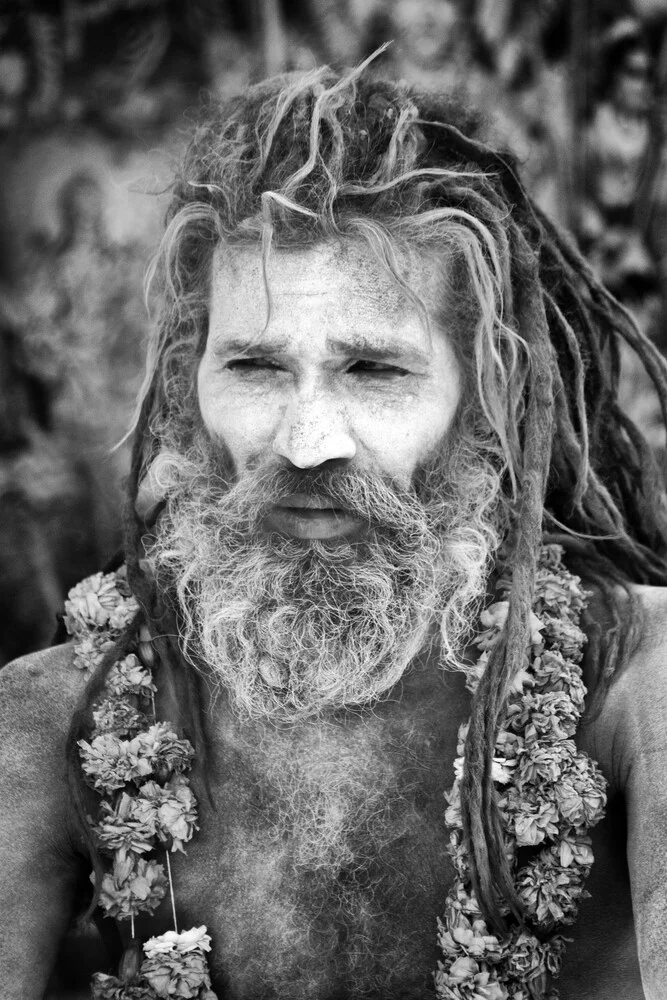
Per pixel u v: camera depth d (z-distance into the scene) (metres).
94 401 2.95
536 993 1.11
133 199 2.96
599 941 1.16
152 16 2.83
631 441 1.43
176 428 1.32
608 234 2.32
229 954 1.17
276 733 1.21
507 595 1.24
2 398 2.93
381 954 1.16
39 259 3.02
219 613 1.21
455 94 1.39
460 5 2.38
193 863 1.19
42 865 1.19
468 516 1.25
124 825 1.17
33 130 2.98
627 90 2.29
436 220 1.18
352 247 1.14
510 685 1.15
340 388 1.16
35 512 2.87
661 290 2.32
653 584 1.34
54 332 2.96
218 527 1.23
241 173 1.19
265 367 1.18
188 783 1.20
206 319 1.27
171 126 2.94
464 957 1.12
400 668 1.19
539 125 2.33
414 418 1.17
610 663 1.17
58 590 2.87
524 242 1.25
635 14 2.28
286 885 1.18
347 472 1.16
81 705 1.20
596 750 1.16
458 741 1.18
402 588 1.20
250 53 2.75
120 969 1.17
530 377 1.23
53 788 1.21
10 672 1.27
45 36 2.88
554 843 1.12
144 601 1.25
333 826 1.18
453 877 1.16
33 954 1.16
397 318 1.14
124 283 2.97
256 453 1.18
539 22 2.32
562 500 1.32
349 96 1.22
